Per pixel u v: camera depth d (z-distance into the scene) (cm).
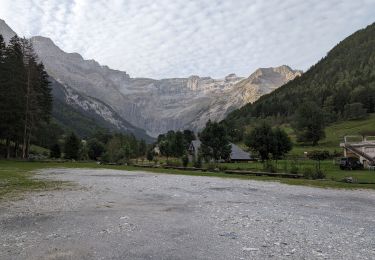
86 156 12275
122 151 10112
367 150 7188
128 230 1287
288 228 1351
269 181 3519
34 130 8094
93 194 2308
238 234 1245
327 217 1591
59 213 1611
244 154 10688
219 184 3122
